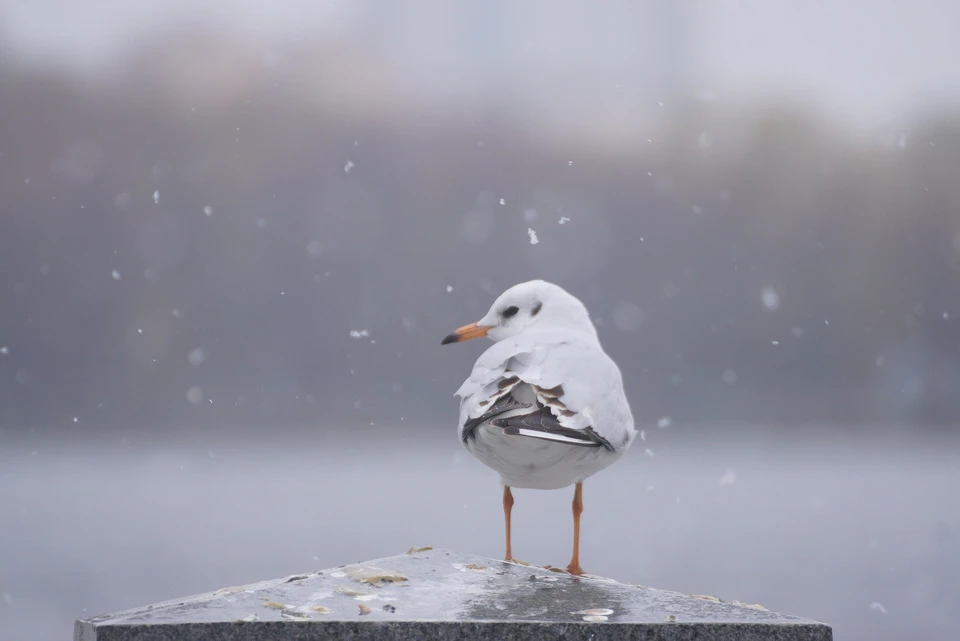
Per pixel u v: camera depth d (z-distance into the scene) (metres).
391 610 5.09
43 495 26.67
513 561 6.62
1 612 14.80
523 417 6.52
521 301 7.99
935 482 29.64
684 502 25.95
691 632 4.94
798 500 26.48
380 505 24.44
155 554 18.45
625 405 7.22
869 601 16.42
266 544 19.20
